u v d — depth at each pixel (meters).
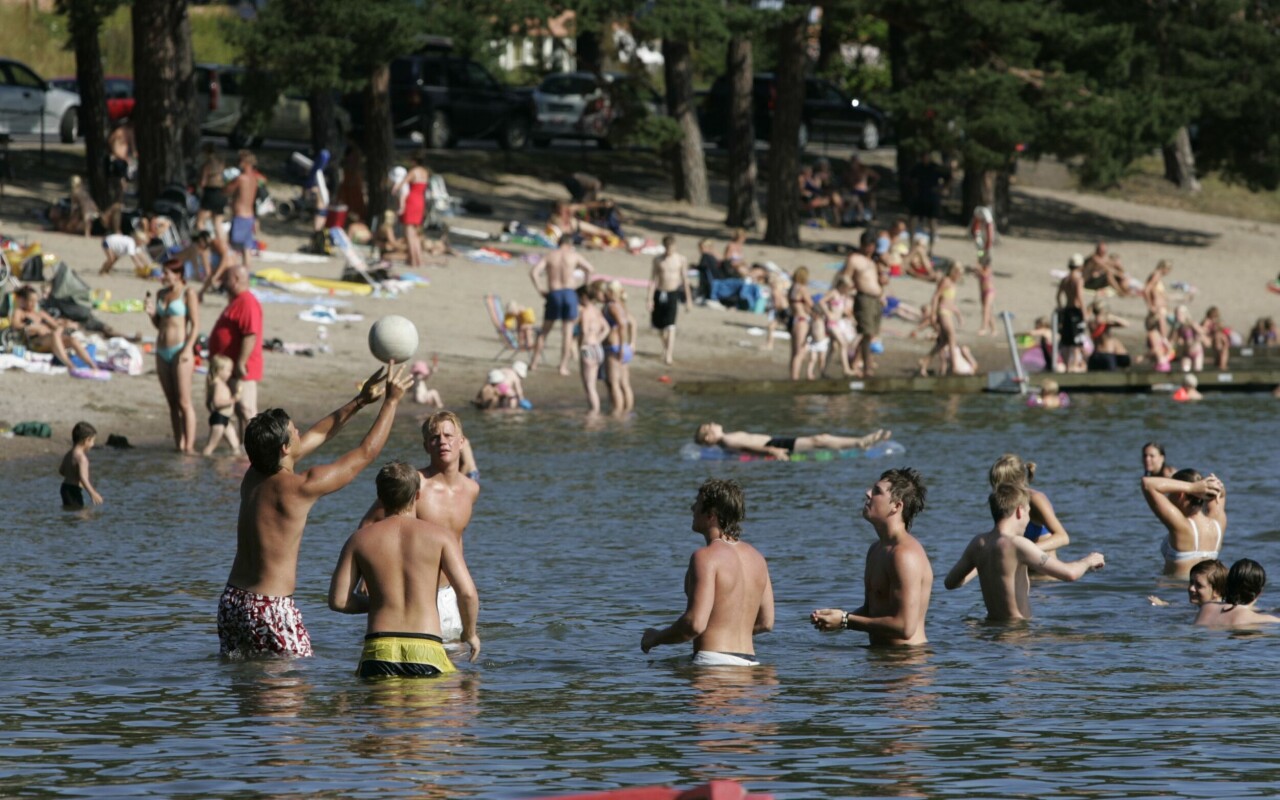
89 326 40.00
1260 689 13.74
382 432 15.20
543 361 45.53
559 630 16.50
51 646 15.62
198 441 32.41
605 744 11.71
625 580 19.36
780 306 54.03
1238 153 81.75
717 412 39.19
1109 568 20.47
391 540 14.34
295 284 49.09
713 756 11.37
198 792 10.41
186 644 15.77
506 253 59.34
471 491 16.33
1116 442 34.12
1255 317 65.94
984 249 57.66
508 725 12.35
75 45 56.31
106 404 34.78
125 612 17.38
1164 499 20.02
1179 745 11.70
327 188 61.59
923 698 13.42
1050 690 13.72
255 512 15.09
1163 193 93.44
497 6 59.16
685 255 64.31
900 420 38.03
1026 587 17.47
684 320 53.53
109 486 26.81
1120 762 11.18
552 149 83.12
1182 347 50.72
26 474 28.05
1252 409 41.28
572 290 43.75
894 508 15.93
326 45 53.97
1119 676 14.34
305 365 40.69
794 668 14.77
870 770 10.95
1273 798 10.26
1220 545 20.19
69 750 11.57
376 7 54.94
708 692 13.66
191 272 47.00
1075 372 46.38
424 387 38.75
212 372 30.94
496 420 37.00
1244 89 77.19
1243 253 80.44
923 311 54.31
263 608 15.05
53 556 20.78
